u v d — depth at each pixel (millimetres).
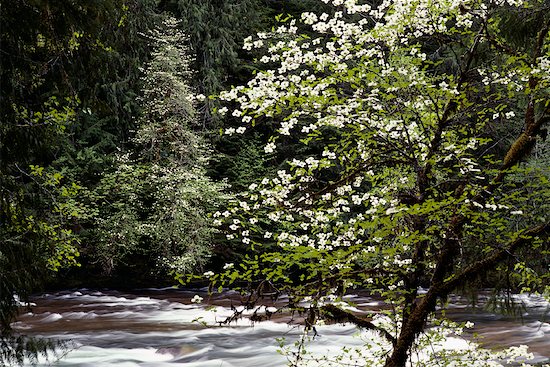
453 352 4648
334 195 4648
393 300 4547
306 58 4355
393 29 4492
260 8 26984
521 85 4559
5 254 5820
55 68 6562
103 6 6488
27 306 6070
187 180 19406
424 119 4582
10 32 5887
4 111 5988
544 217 4312
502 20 5000
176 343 11227
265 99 4434
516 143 4500
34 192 7152
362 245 3988
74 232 19297
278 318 12820
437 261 4395
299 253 3988
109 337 11844
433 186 4289
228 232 20734
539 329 11109
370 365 4691
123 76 20859
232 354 10438
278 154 23891
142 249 20062
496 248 4309
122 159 20000
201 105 24484
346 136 4625
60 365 9586
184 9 23891
